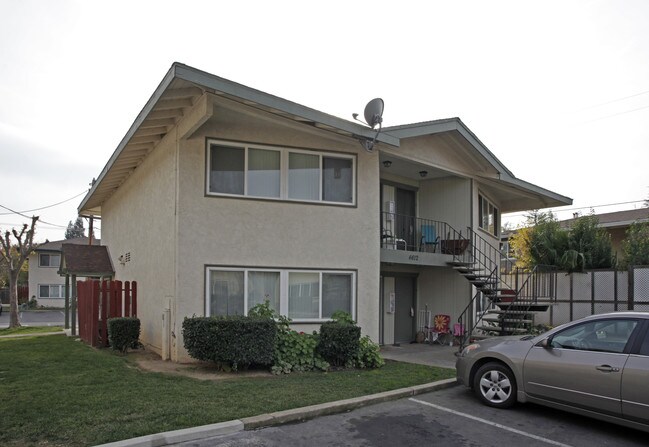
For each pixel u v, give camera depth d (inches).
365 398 275.4
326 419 247.3
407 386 309.0
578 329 249.8
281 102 354.3
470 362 289.1
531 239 708.7
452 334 563.8
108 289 472.7
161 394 264.8
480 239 624.1
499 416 258.8
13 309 940.0
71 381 293.7
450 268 578.6
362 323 452.1
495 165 578.6
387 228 565.3
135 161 533.0
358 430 231.5
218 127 412.8
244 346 335.3
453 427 239.8
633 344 226.4
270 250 422.9
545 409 273.0
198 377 321.1
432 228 601.6
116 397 256.1
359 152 463.8
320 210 443.8
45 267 1791.3
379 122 416.8
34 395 258.2
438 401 288.5
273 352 352.8
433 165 535.8
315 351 377.4
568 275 615.8
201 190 403.9
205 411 235.9
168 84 320.2
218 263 404.8
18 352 424.5
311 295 436.8
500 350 275.3
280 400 261.4
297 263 431.2
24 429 204.5
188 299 393.7
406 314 590.6
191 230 398.6
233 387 287.6
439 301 589.0
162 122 404.8
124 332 432.1
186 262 395.2
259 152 427.8
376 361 382.0
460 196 594.2
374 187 468.4
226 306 407.5
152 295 461.4
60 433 201.3
